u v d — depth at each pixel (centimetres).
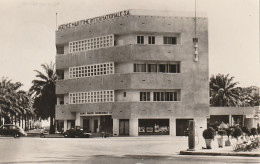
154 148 3550
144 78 6438
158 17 6488
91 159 2508
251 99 10831
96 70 6781
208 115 6606
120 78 6494
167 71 6594
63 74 7506
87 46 6906
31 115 11519
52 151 3228
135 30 6425
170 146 3806
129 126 6475
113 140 5159
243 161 2275
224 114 7694
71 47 7106
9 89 9019
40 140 5131
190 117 6550
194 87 6562
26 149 3453
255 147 2855
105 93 6669
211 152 2745
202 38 6588
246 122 7862
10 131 6175
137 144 4194
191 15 6575
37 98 8200
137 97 6494
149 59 6444
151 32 6519
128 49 6425
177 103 6512
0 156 2733
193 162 2234
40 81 8206
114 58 6550
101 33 6719
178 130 6606
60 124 8438
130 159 2486
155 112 6462
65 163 2267
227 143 3466
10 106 8788
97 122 6944
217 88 9906
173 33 6594
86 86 6888
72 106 7075
